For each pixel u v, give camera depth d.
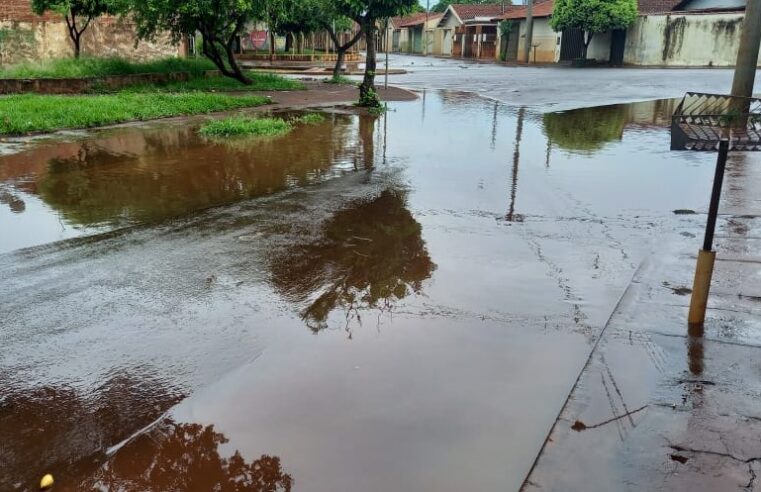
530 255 5.10
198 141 10.48
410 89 20.38
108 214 6.25
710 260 3.64
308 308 4.16
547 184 7.48
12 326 3.88
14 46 21.34
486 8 51.97
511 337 3.75
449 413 3.00
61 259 5.00
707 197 6.84
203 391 3.21
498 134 11.23
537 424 2.92
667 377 3.22
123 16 18.16
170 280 4.61
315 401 3.11
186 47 25.77
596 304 4.18
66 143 10.17
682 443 2.71
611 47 36.25
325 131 11.59
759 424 2.83
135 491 2.55
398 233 5.68
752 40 10.25
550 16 39.03
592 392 3.10
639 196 6.91
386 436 2.84
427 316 4.02
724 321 3.81
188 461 2.71
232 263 4.96
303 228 5.84
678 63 33.25
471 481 2.57
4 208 6.42
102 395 3.19
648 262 4.86
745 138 3.80
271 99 16.75
